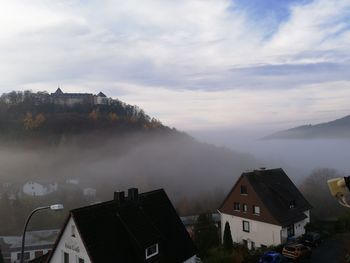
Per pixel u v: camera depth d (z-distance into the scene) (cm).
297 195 4278
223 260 2919
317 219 4488
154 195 2961
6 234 8656
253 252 3266
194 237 4434
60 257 2455
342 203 338
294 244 3186
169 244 2684
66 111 19600
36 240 7456
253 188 3959
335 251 3284
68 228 2398
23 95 19600
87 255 2234
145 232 2509
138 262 2384
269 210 3766
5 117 17325
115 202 2614
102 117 18850
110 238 2362
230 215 4234
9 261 6575
